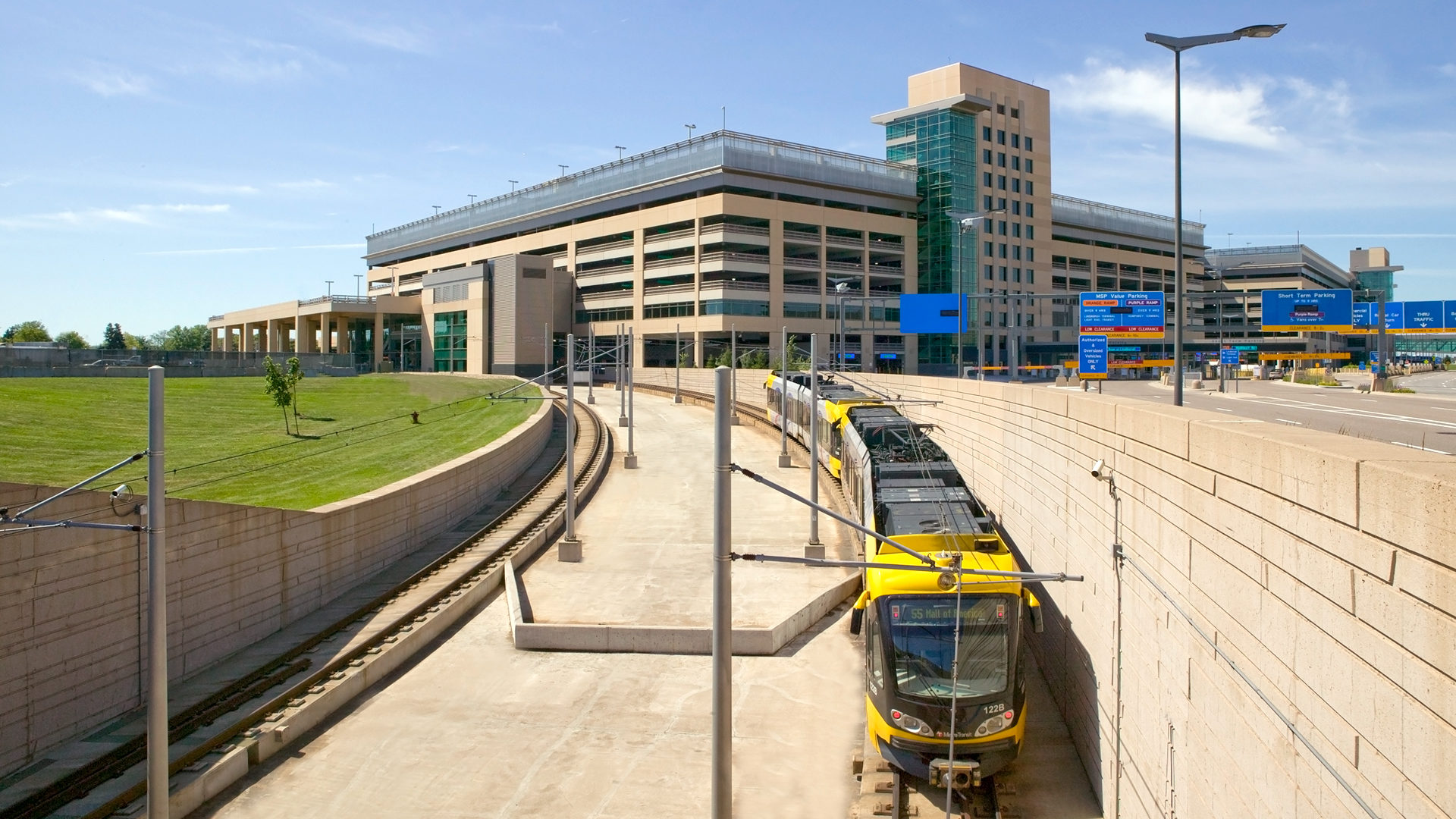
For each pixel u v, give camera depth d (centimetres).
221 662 1916
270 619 2091
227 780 1435
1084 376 3903
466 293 10794
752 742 1616
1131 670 1234
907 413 3959
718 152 8650
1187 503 1012
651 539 3042
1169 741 1062
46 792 1329
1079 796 1397
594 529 3189
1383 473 600
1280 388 5253
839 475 3312
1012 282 9944
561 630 2067
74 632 1548
